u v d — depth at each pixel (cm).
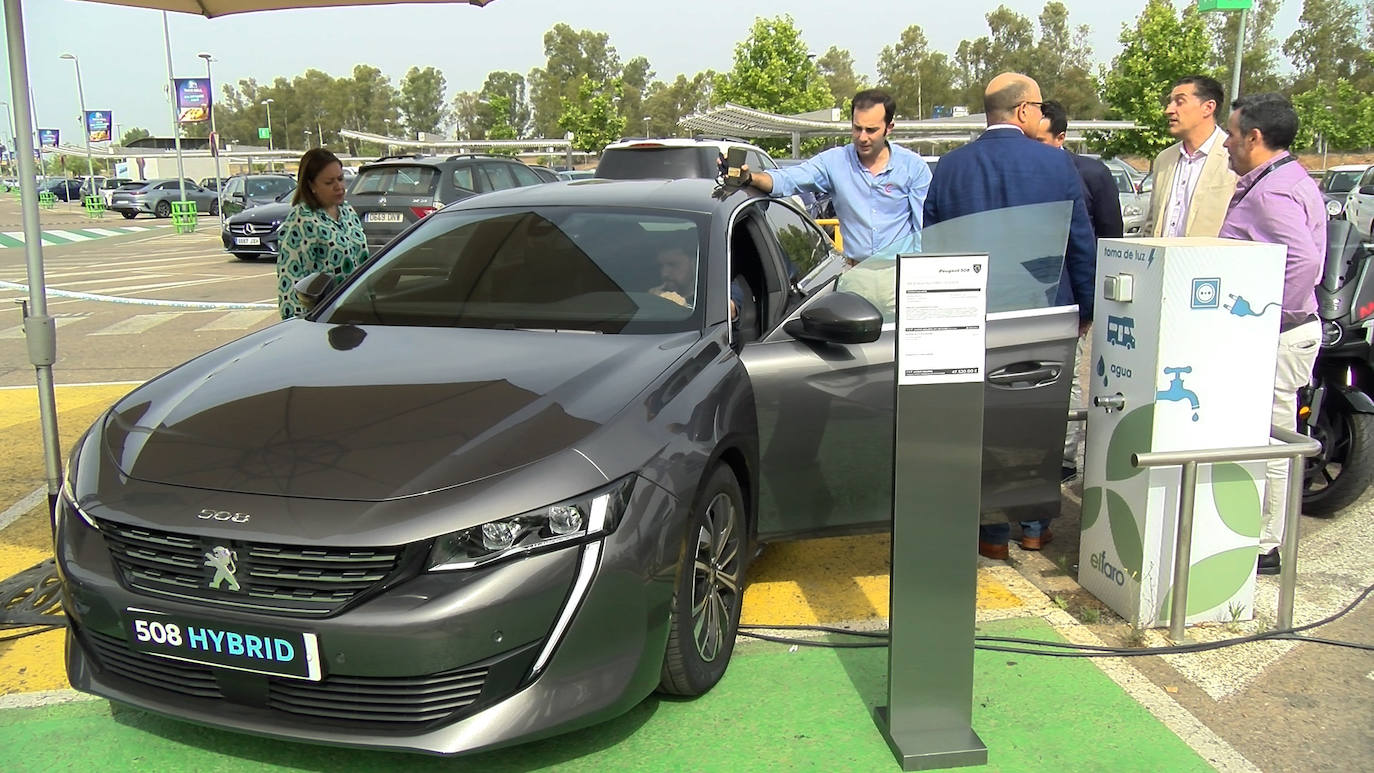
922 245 393
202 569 241
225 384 298
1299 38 6650
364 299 370
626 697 257
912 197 502
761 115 1981
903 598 272
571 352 309
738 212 389
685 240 365
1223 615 357
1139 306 341
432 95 12531
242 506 240
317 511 236
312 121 12694
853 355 344
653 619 262
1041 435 359
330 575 234
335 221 487
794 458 342
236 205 2456
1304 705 306
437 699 238
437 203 1260
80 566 255
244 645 238
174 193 3628
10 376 792
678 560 270
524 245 376
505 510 239
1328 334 438
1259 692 314
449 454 250
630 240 369
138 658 258
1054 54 10012
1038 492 365
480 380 287
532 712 242
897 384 261
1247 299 333
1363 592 390
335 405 276
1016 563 413
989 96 392
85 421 632
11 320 1091
